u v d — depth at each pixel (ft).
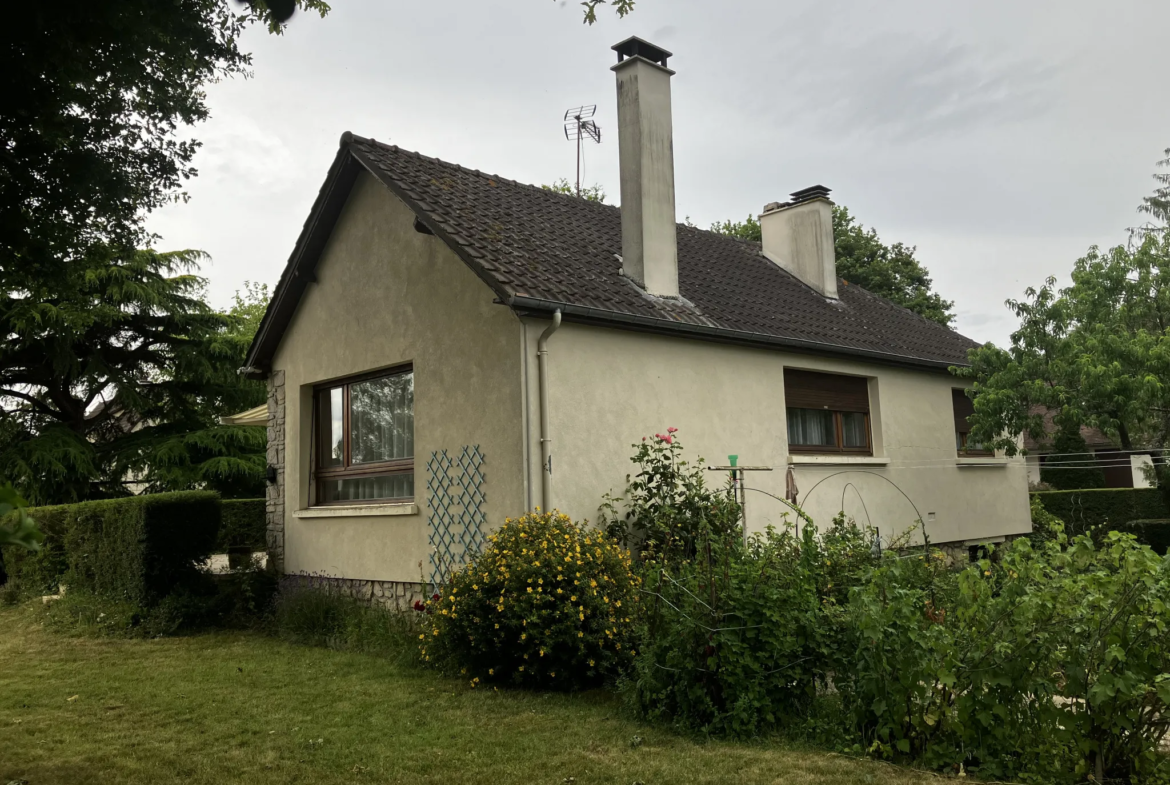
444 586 26.07
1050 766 15.46
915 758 16.58
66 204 24.43
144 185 26.27
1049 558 17.31
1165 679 14.06
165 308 78.07
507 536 25.93
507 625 23.56
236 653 30.27
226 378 81.92
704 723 19.04
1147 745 15.25
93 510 39.58
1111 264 41.86
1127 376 37.60
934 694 16.49
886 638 16.75
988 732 15.97
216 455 77.46
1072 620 15.33
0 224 23.22
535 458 28.25
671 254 36.58
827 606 19.13
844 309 50.01
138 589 35.73
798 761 16.63
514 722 20.34
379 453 35.27
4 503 6.95
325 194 35.96
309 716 21.40
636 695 20.38
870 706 17.17
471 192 37.35
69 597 39.22
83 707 22.94
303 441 38.63
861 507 41.29
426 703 22.31
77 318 69.05
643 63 37.04
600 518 29.66
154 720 21.47
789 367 38.81
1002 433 43.93
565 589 23.68
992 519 50.03
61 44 20.40
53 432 72.54
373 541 34.09
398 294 33.76
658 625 22.13
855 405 43.04
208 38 24.35
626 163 36.60
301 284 38.29
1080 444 78.59
